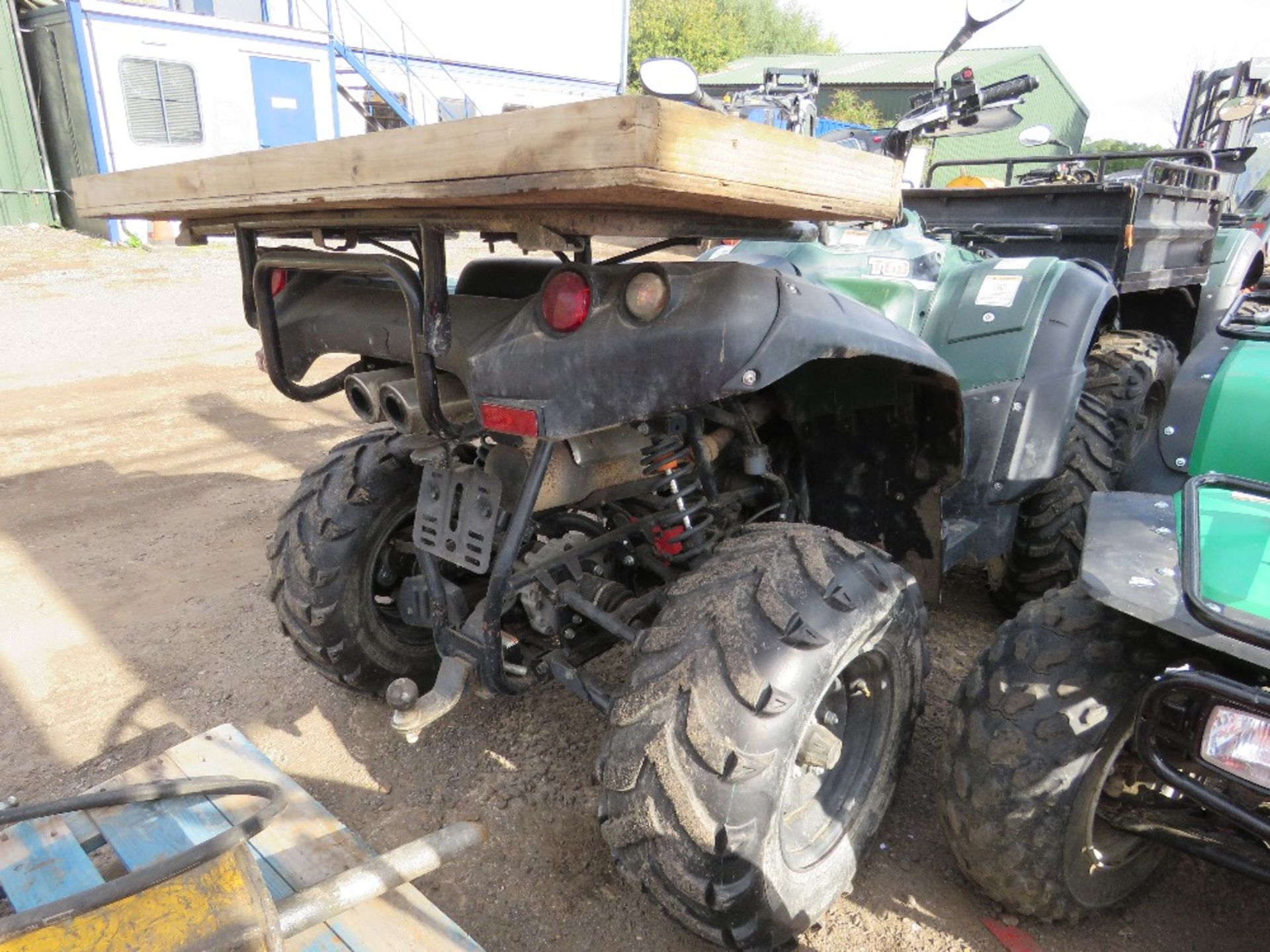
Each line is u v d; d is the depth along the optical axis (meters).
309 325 2.24
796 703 1.68
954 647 3.29
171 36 12.91
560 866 2.29
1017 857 1.82
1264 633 1.39
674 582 1.94
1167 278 4.59
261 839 2.05
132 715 2.93
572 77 19.86
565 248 1.56
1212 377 2.80
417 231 1.95
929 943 2.05
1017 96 3.85
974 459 2.96
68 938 1.50
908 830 2.39
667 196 1.25
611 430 2.13
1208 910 2.14
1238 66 7.78
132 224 13.23
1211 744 1.43
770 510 2.60
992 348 3.00
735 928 1.75
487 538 2.07
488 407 1.75
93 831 2.08
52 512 4.61
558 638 2.30
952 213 4.87
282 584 2.60
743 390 1.61
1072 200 4.29
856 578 1.87
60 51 12.62
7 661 3.24
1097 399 3.35
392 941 1.81
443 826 2.43
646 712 1.71
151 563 4.02
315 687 3.06
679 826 1.66
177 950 1.49
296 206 1.64
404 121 16.94
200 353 8.21
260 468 5.31
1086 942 2.04
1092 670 1.76
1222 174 5.31
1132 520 1.80
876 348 1.85
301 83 14.38
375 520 2.56
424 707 1.99
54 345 8.32
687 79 2.25
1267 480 2.59
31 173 13.35
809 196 1.42
